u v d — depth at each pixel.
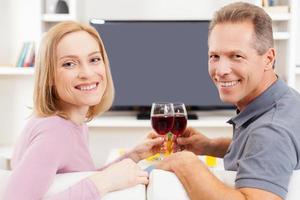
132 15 3.65
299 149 0.99
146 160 1.88
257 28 1.19
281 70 3.43
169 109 1.78
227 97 1.25
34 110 1.21
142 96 3.56
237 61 1.20
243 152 1.09
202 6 3.65
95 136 3.74
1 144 3.68
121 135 3.74
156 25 3.51
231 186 0.98
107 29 3.51
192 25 3.51
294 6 3.23
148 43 3.53
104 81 1.27
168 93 3.56
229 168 1.25
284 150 0.95
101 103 1.49
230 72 1.21
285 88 1.24
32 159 0.96
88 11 3.64
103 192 0.91
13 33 3.62
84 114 1.32
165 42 3.53
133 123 3.39
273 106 1.18
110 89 1.49
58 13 3.38
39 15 3.30
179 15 3.65
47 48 1.19
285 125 1.01
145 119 3.52
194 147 1.79
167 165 1.00
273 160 0.94
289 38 3.24
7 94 3.69
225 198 0.89
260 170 0.94
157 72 3.55
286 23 3.34
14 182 0.92
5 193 0.92
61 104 1.26
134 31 3.51
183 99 3.57
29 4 3.60
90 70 1.20
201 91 3.55
